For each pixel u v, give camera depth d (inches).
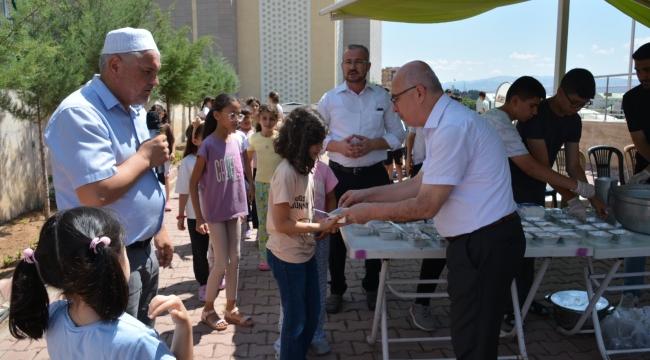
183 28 494.9
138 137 89.4
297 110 107.1
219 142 140.6
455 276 97.0
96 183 76.4
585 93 134.7
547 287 183.0
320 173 131.3
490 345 96.0
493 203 93.8
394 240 119.1
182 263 212.2
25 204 282.5
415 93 93.8
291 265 107.7
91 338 56.5
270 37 1253.1
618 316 138.6
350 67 154.8
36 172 295.0
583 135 485.4
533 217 134.6
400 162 347.3
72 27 278.1
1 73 172.6
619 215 127.8
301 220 107.4
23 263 57.8
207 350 136.9
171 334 147.1
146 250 89.4
